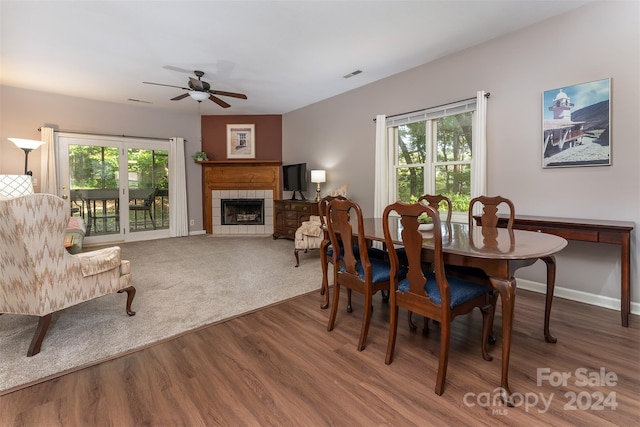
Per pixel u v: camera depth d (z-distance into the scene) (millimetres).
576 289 2922
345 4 2746
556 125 2965
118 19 2947
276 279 3602
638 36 2527
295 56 3828
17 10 2777
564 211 2961
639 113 2543
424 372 1814
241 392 1642
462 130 3836
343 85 4961
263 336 2256
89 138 5672
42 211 1963
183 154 6629
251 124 6938
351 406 1535
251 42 3441
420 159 4324
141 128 6238
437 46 3578
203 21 2998
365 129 4980
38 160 5211
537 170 3117
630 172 2596
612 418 1434
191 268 4066
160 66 4102
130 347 2096
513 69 3248
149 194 6387
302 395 1617
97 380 1744
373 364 1898
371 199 4965
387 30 3205
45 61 3924
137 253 4980
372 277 2104
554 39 2959
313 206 5414
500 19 3002
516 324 2400
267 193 6828
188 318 2551
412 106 4262
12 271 2029
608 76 2670
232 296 3051
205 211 6996
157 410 1512
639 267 2574
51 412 1496
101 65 4059
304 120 6250
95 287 2312
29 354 1977
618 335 2209
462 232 2266
